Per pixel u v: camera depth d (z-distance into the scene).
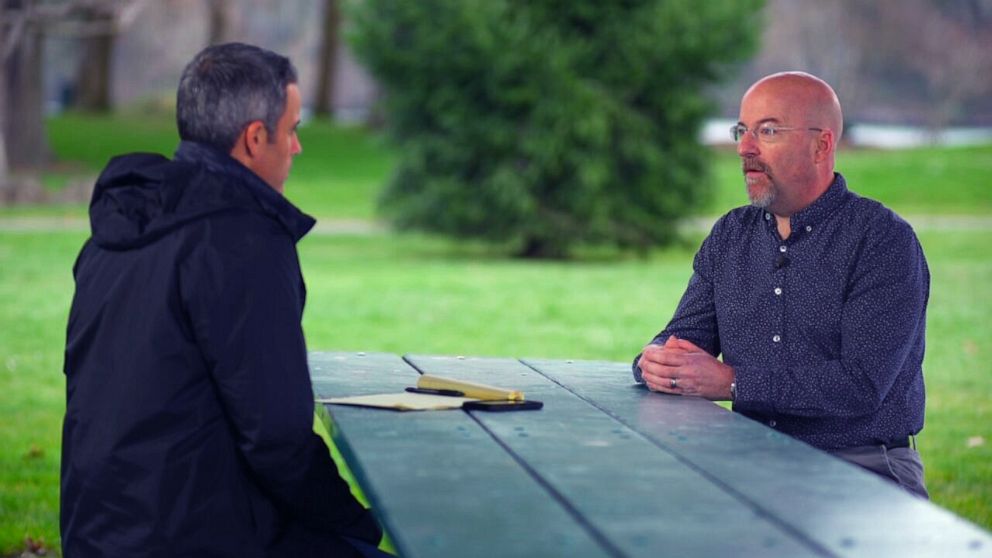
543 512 2.29
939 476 6.45
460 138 20.38
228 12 53.16
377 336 11.31
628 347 10.93
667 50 20.16
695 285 4.10
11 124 34.38
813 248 3.78
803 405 3.54
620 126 20.31
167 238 2.90
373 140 21.47
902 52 65.56
